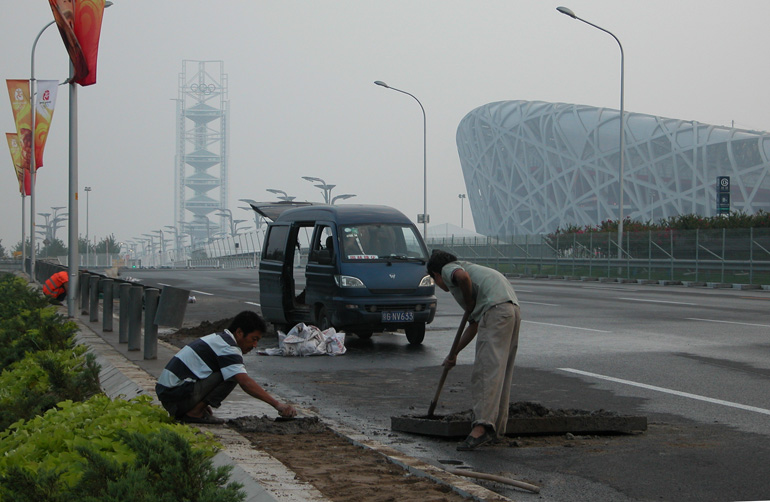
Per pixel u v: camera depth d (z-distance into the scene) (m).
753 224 37.28
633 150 101.06
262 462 5.24
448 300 24.14
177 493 3.96
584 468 5.79
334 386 9.74
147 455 4.18
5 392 9.11
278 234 15.58
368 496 4.63
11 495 3.96
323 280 13.89
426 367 11.35
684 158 95.31
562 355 12.19
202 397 6.48
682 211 95.25
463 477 5.34
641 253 37.59
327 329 13.44
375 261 13.64
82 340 13.55
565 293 27.41
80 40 16.62
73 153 18.03
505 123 121.75
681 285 34.19
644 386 9.41
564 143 110.00
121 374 9.46
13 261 66.00
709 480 5.46
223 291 30.16
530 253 47.03
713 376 10.06
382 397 8.98
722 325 16.08
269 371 11.04
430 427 6.82
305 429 6.54
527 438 6.77
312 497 4.46
